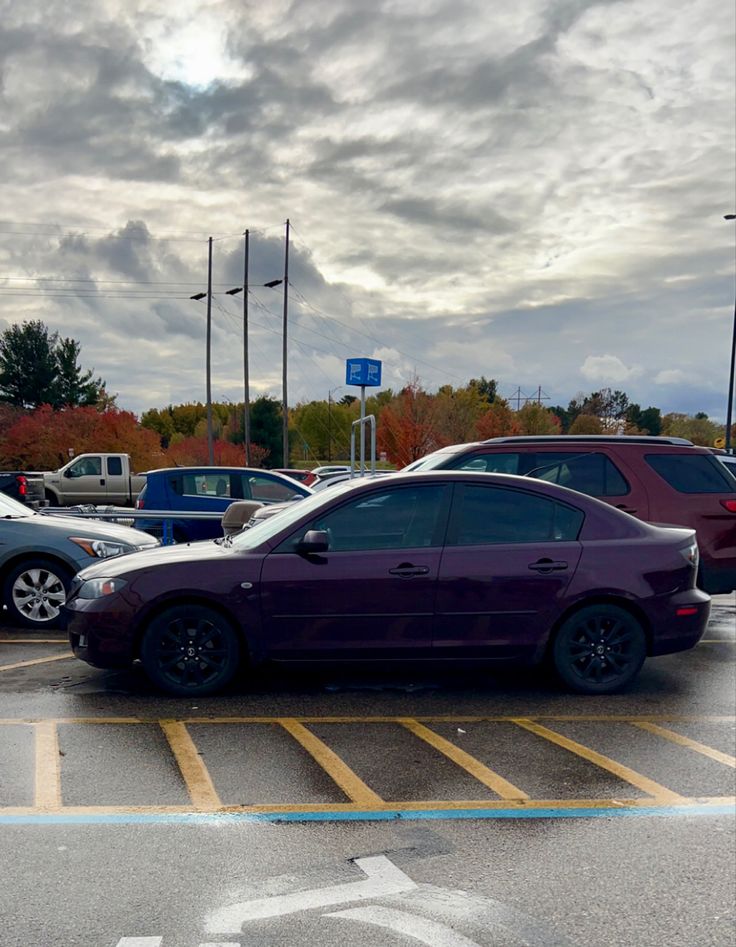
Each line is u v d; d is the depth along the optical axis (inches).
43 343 3137.3
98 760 201.6
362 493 263.7
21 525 361.1
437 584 255.9
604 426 3137.3
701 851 158.2
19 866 148.5
